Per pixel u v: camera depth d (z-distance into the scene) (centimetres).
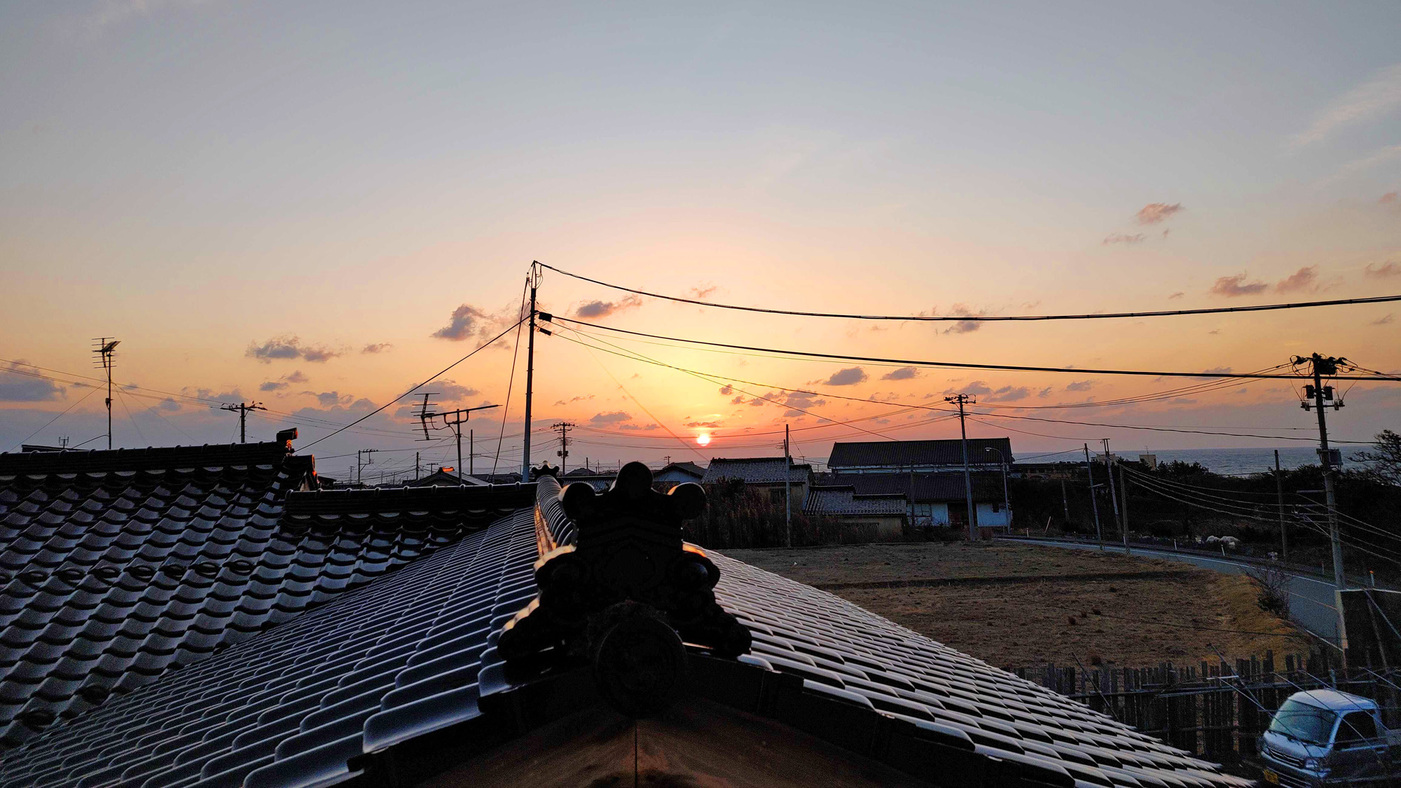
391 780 215
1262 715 1548
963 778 248
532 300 3105
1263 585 2931
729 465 7881
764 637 369
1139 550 5234
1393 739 1352
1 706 598
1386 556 3616
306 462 1062
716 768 233
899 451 9412
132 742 451
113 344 4375
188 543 878
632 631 218
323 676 430
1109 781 350
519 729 221
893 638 680
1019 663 2338
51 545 845
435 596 560
